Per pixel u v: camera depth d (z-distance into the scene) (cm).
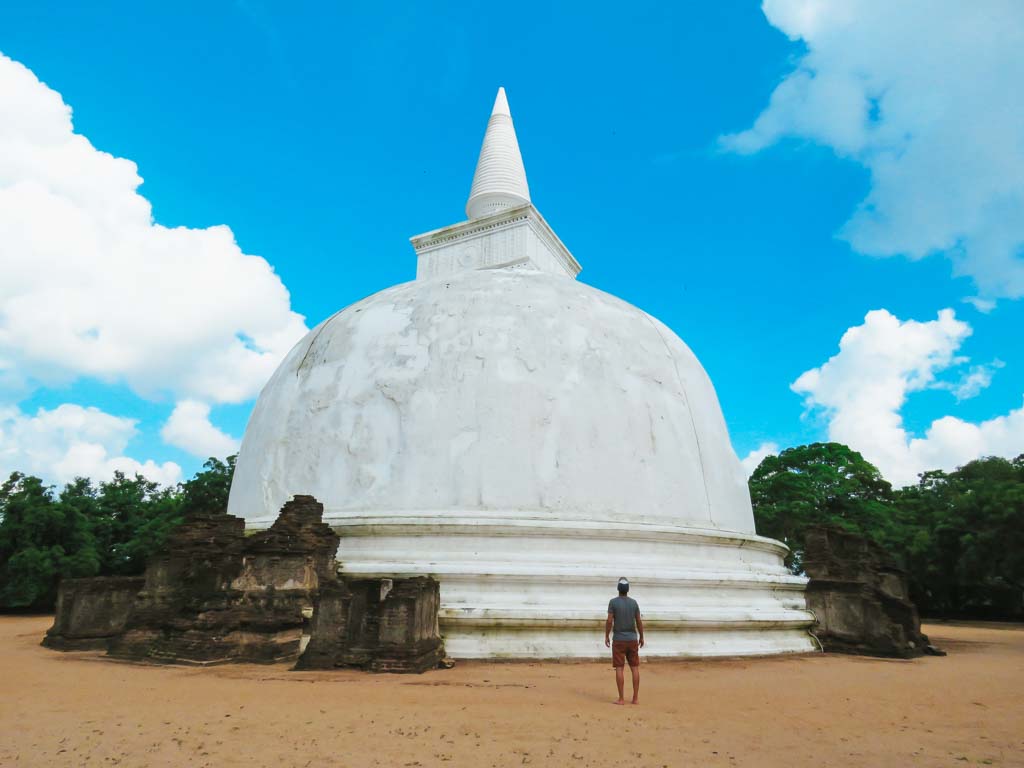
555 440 1562
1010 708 972
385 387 1669
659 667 1312
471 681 1074
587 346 1719
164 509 4478
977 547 3606
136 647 1330
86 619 1622
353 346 1812
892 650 1666
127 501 4384
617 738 712
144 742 666
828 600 1791
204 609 1276
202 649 1222
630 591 1457
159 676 1085
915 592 4278
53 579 3553
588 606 1404
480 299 1800
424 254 3086
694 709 888
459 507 1500
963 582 3788
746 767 614
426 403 1616
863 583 1794
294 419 1762
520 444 1550
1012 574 3531
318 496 1617
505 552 1448
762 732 764
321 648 1181
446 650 1312
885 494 4762
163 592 1382
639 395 1700
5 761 600
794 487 4169
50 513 3588
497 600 1377
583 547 1480
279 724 745
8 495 3756
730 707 912
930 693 1098
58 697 898
